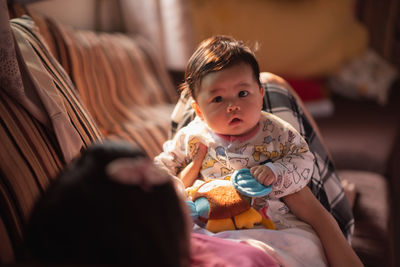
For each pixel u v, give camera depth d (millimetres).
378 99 2668
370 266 1208
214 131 927
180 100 1129
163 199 503
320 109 2494
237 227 808
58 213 476
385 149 1951
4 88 818
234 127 879
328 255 850
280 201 903
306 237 830
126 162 505
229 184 846
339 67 2854
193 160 951
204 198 833
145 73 2057
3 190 698
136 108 1864
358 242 1308
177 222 509
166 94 2104
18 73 818
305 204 891
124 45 2020
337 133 2178
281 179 845
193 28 2271
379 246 1286
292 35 2697
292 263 740
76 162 536
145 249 468
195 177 951
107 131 1624
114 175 487
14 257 654
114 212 469
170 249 486
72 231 466
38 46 1010
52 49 1545
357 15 3152
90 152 531
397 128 2230
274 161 904
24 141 798
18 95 823
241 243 715
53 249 471
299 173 864
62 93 966
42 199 503
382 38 3107
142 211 478
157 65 2158
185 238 532
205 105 892
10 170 729
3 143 753
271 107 1052
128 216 471
